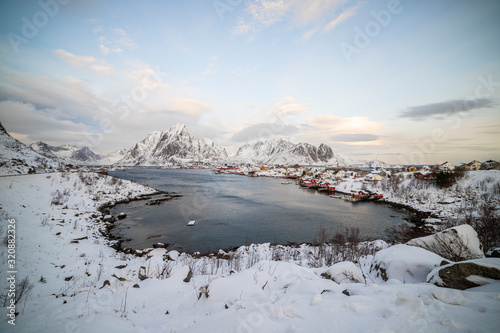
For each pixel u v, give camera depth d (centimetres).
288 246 2569
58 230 2173
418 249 920
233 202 5403
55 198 3303
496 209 3444
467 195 4716
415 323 350
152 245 2536
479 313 369
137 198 5231
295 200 5925
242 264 1764
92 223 2889
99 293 847
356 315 396
